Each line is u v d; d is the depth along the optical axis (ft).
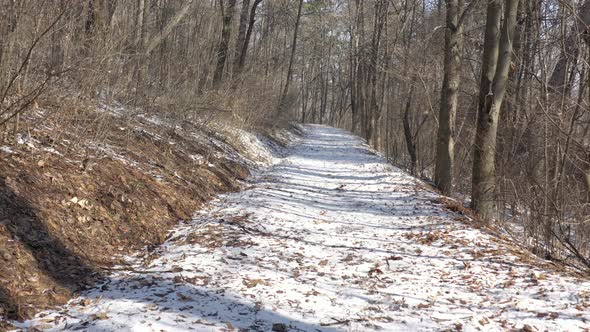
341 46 174.09
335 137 108.99
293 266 19.69
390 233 26.12
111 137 29.45
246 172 44.29
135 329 12.78
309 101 250.78
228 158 43.57
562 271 20.57
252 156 52.65
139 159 29.37
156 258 19.62
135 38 35.70
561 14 36.55
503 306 16.01
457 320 14.83
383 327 14.32
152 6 52.42
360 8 115.55
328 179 44.88
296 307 15.47
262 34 124.98
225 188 35.78
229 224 24.89
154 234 22.53
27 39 20.89
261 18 126.82
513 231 32.63
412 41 77.56
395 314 15.29
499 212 35.09
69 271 16.52
